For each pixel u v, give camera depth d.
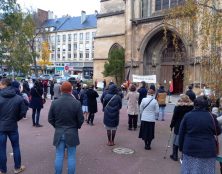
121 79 37.81
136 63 34.31
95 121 15.65
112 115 10.19
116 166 8.09
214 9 9.93
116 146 10.29
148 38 33.22
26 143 10.34
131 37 34.66
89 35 80.19
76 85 16.88
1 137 6.93
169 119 17.17
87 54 80.81
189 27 10.91
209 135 5.48
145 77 25.33
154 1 33.31
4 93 6.96
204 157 5.38
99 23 42.44
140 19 33.56
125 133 12.61
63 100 6.35
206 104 5.63
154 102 9.85
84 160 8.55
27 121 15.05
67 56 84.44
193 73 23.28
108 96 10.30
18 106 7.02
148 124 9.88
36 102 13.37
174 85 34.91
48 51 49.78
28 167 7.74
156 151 9.77
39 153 9.08
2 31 21.50
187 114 5.64
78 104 6.38
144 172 7.68
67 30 83.94
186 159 5.59
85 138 11.42
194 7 10.25
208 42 9.79
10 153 8.97
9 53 27.97
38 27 50.88
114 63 37.31
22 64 31.20
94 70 43.06
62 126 6.29
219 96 9.08
